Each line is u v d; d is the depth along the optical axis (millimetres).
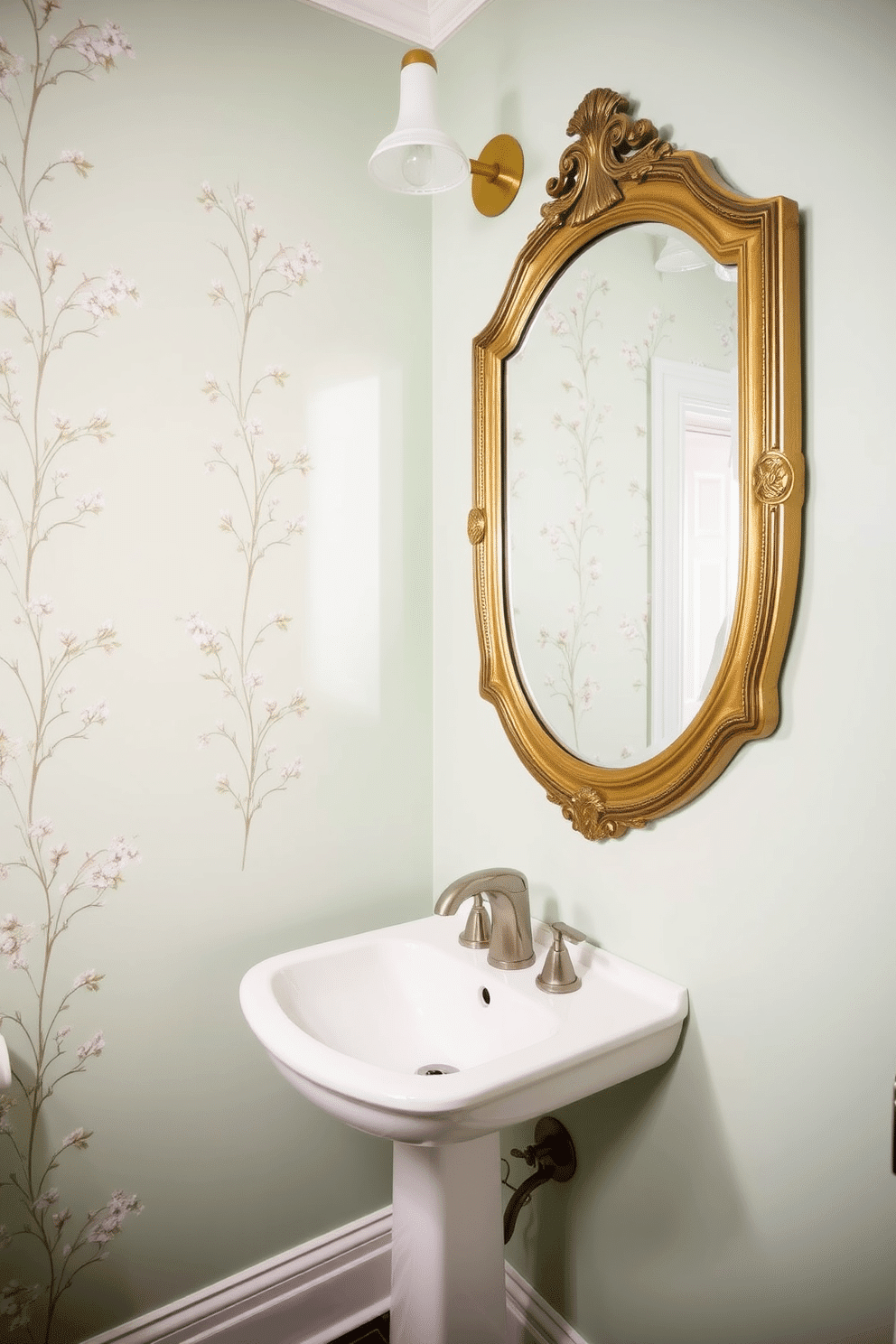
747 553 1015
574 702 1336
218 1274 1510
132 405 1356
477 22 1527
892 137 876
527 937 1341
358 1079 1009
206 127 1401
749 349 1003
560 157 1332
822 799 985
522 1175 1526
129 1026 1406
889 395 893
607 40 1238
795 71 973
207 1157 1489
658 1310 1250
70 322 1300
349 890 1635
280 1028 1146
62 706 1323
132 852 1395
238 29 1426
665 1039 1170
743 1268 1115
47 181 1270
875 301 901
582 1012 1169
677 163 1085
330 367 1553
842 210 930
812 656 988
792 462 967
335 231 1549
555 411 1353
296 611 1539
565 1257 1428
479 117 1535
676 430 1131
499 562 1478
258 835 1520
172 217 1377
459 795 1661
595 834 1277
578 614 1318
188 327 1399
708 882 1143
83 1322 1386
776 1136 1063
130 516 1364
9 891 1294
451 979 1384
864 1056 957
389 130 1612
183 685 1427
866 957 948
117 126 1322
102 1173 1393
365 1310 1655
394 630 1664
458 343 1614
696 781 1109
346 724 1612
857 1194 974
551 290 1353
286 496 1516
